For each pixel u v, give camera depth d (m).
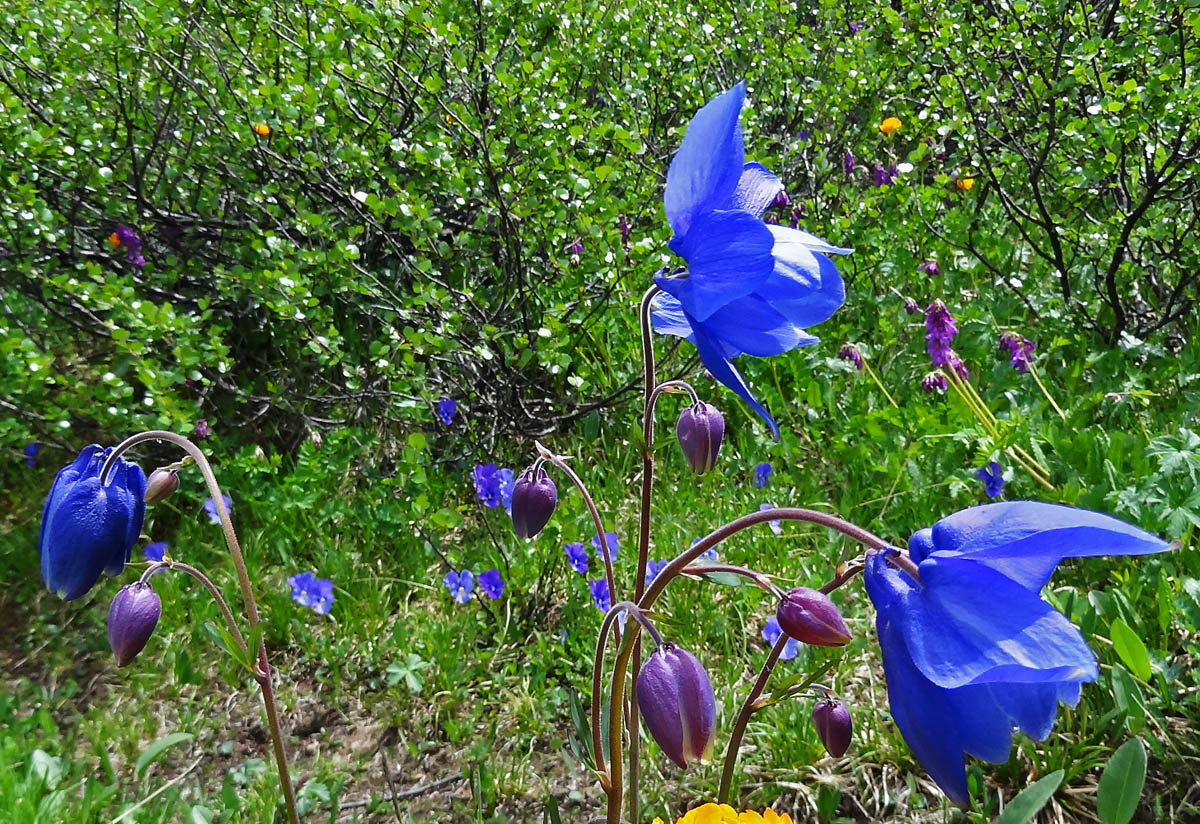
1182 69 3.90
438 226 3.34
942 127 4.54
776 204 4.45
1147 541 0.88
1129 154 4.35
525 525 1.80
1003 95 4.70
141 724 2.78
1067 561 2.96
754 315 1.22
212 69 3.85
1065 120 4.57
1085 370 4.09
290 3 4.03
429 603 3.22
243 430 4.00
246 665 1.75
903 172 4.80
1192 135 4.29
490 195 3.62
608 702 1.77
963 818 2.29
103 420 3.55
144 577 1.65
